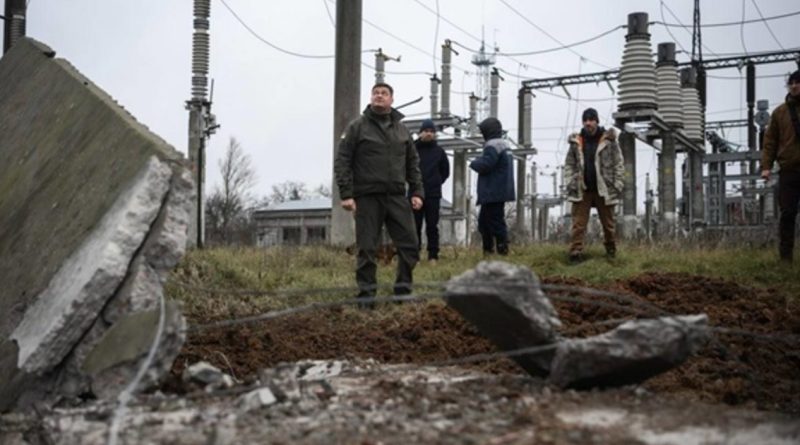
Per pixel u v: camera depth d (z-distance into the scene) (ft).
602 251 38.99
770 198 85.56
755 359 21.44
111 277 17.70
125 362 16.11
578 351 15.51
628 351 15.23
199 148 55.36
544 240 56.85
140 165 19.94
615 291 28.43
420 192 30.37
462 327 25.48
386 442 12.12
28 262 21.76
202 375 17.20
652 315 24.82
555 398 14.83
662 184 61.72
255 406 14.83
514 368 21.16
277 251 41.32
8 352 19.20
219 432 12.76
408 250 29.60
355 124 29.04
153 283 18.12
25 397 17.69
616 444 11.62
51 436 14.52
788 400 17.94
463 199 84.99
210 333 25.89
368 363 21.34
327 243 49.32
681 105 61.67
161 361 16.17
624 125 54.03
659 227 59.62
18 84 33.68
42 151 26.30
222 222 142.72
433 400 14.78
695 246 42.06
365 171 28.94
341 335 26.22
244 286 33.19
